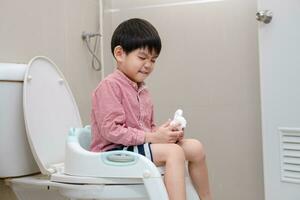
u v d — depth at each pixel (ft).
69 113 5.00
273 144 5.16
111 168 3.42
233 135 5.95
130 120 3.86
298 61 4.92
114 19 6.74
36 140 4.31
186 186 3.71
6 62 4.54
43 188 4.23
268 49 5.16
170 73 6.34
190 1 6.20
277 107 5.11
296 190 5.00
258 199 5.80
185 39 6.23
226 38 5.97
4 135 4.22
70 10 5.71
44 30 5.18
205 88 6.12
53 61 5.33
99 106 3.79
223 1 5.98
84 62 6.01
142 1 6.53
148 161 3.31
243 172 5.90
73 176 3.58
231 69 5.95
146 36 3.85
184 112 6.25
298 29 4.91
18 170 4.33
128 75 3.99
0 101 4.20
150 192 3.23
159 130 3.65
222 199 6.03
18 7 4.74
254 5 5.78
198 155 3.79
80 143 4.04
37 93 4.47
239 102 5.90
